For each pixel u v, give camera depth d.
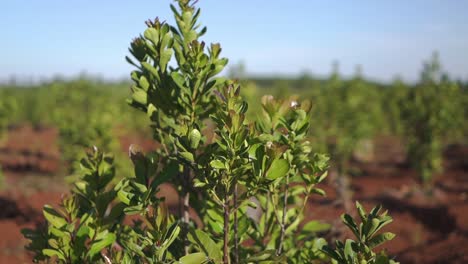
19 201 8.94
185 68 2.79
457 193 9.95
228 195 2.48
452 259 6.12
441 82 11.15
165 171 2.69
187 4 2.86
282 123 2.68
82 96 14.20
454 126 11.42
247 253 3.02
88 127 9.93
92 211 2.77
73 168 10.11
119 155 9.91
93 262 2.74
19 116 23.09
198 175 2.48
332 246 4.20
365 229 2.39
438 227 7.74
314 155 2.79
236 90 2.49
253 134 2.48
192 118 2.85
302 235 3.27
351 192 9.61
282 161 2.34
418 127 11.09
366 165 14.24
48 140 20.17
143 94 2.94
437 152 11.02
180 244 2.92
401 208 8.87
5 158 15.05
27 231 2.96
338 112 12.34
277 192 2.88
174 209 8.84
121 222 2.93
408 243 7.04
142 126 19.14
